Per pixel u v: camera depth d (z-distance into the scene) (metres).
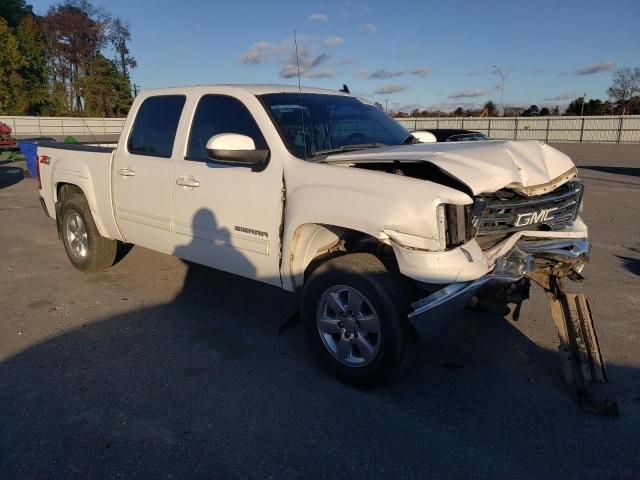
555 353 4.25
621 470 2.85
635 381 3.78
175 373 3.85
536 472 2.83
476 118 52.19
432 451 3.00
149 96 5.17
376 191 3.34
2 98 56.22
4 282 5.85
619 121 45.78
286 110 4.24
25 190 13.27
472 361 4.10
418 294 3.42
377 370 3.46
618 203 11.78
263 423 3.25
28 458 2.89
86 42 60.88
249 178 4.07
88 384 3.68
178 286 5.75
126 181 5.21
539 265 3.77
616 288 5.73
